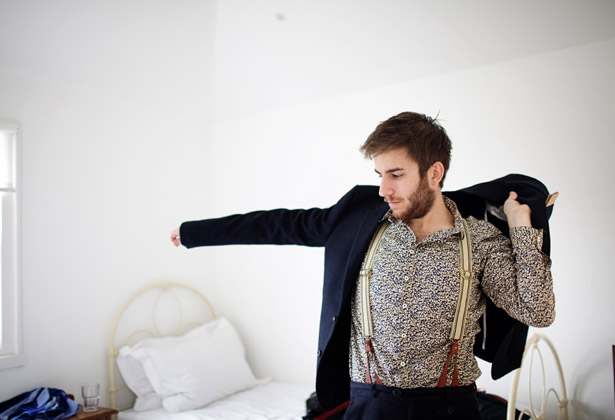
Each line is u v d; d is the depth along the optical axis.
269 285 3.43
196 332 3.30
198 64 3.10
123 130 3.19
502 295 1.18
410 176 1.19
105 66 2.86
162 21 2.69
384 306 1.20
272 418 2.55
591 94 2.42
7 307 2.61
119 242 3.12
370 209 1.35
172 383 2.81
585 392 2.37
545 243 1.19
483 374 2.64
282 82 3.15
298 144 3.35
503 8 2.33
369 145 1.21
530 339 2.23
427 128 1.19
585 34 2.38
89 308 2.94
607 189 2.37
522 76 2.59
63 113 2.88
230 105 3.50
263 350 3.43
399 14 2.47
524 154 2.57
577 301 2.41
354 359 1.25
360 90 3.08
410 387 1.17
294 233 1.45
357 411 1.21
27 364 2.64
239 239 1.50
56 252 2.80
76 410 2.46
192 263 3.57
